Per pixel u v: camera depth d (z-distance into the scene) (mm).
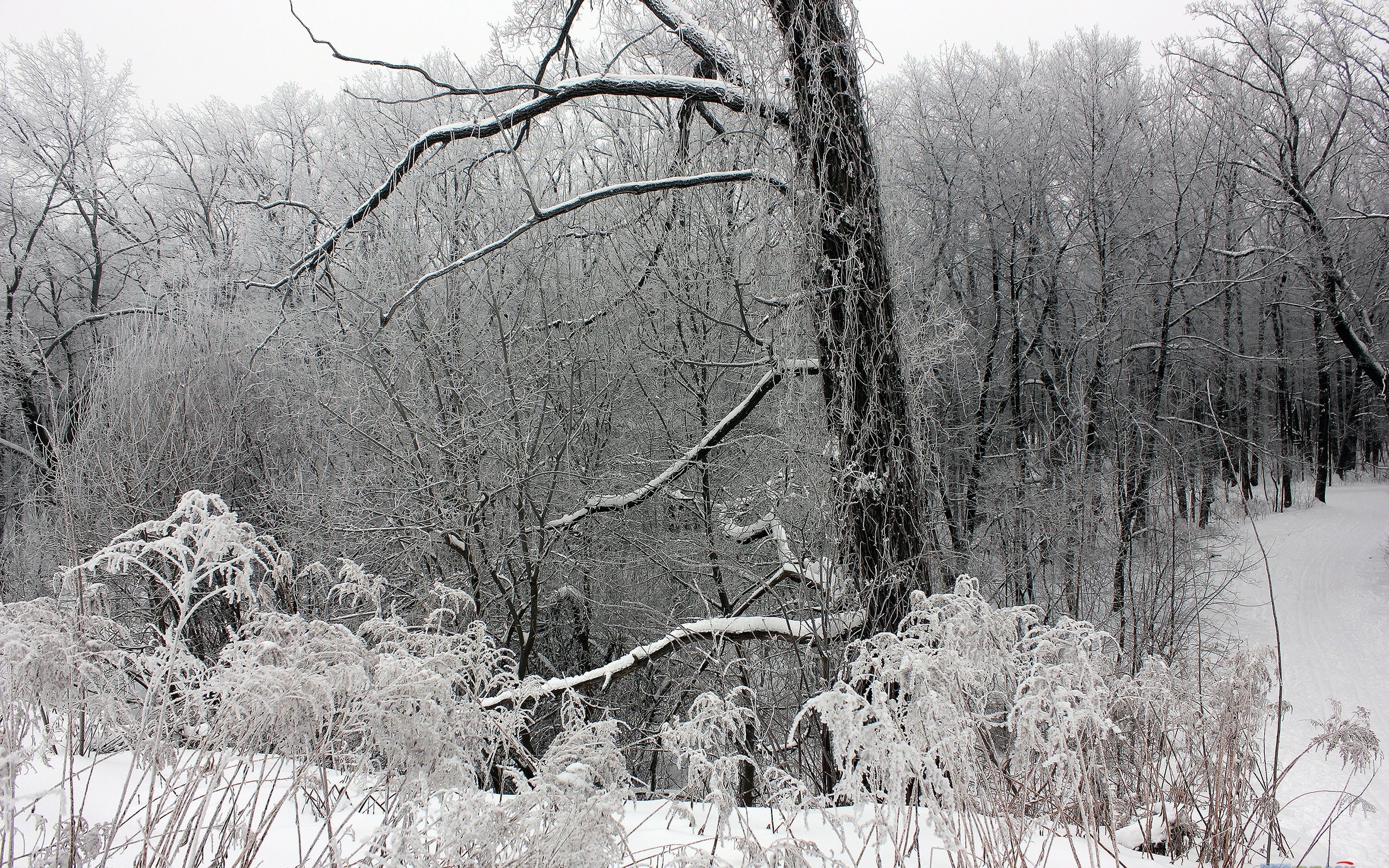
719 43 7645
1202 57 20969
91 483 8305
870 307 6637
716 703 2969
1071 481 13805
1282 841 3715
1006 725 2910
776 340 8109
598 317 9797
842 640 6156
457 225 9234
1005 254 22297
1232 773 3641
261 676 2137
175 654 2207
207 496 2393
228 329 9875
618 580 10383
